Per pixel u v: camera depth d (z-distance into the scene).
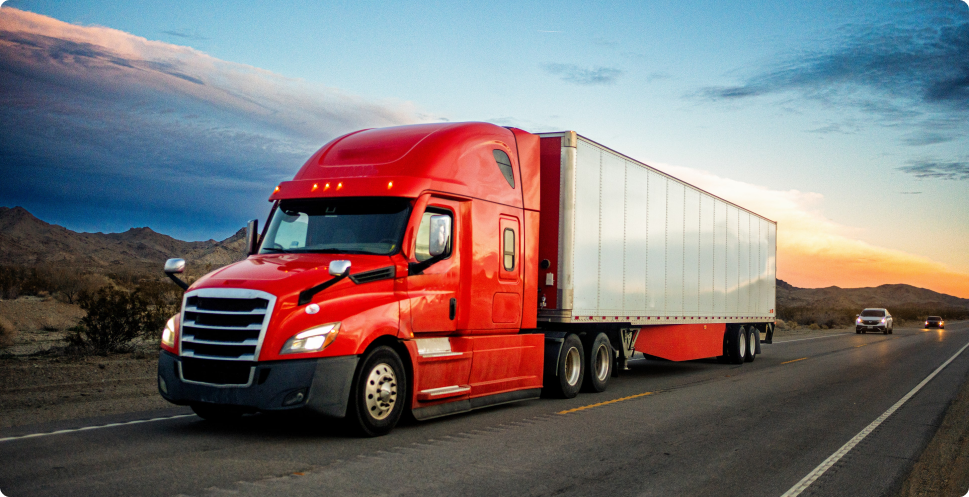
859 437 8.84
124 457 6.42
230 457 6.53
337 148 9.33
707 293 17.73
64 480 5.57
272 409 6.82
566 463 6.78
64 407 9.18
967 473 7.09
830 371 18.09
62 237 137.12
